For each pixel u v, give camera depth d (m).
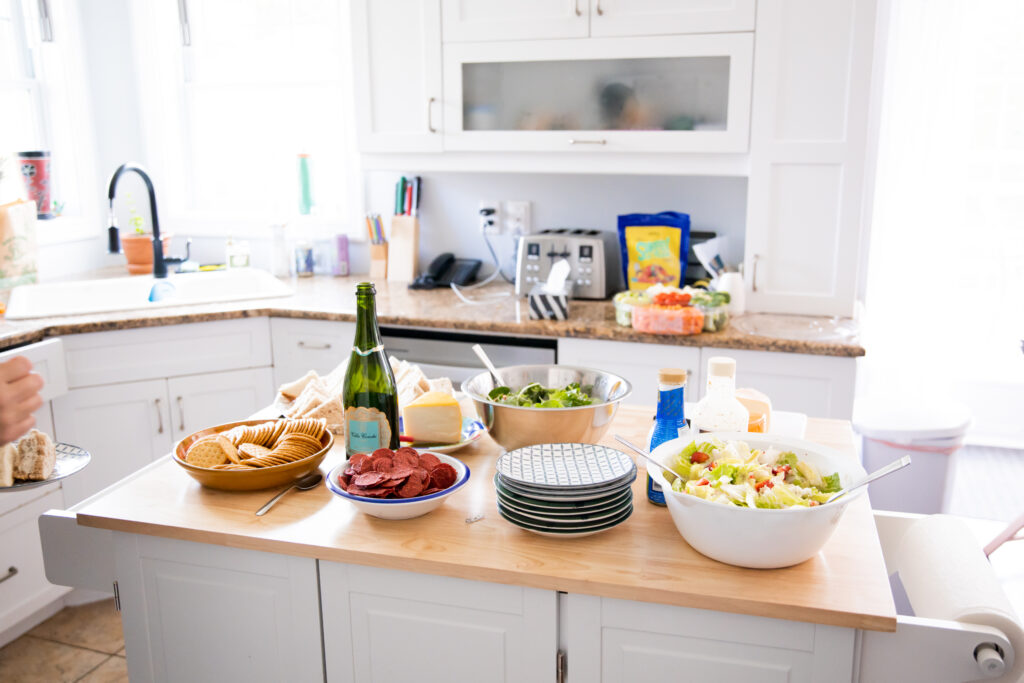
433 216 3.53
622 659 1.27
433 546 1.32
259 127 3.76
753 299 2.85
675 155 2.84
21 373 1.29
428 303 3.05
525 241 3.07
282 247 3.57
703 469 1.30
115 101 3.68
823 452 1.35
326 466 1.61
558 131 2.91
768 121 2.70
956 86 3.07
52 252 3.47
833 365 2.52
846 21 2.58
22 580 2.54
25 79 3.47
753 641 1.20
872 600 1.16
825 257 2.75
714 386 1.48
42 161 3.39
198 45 3.73
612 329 2.66
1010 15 3.40
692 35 2.70
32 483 1.41
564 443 1.50
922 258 3.15
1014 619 1.20
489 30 2.89
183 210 3.86
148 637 1.51
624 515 1.34
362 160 3.19
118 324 2.74
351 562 1.31
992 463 3.83
